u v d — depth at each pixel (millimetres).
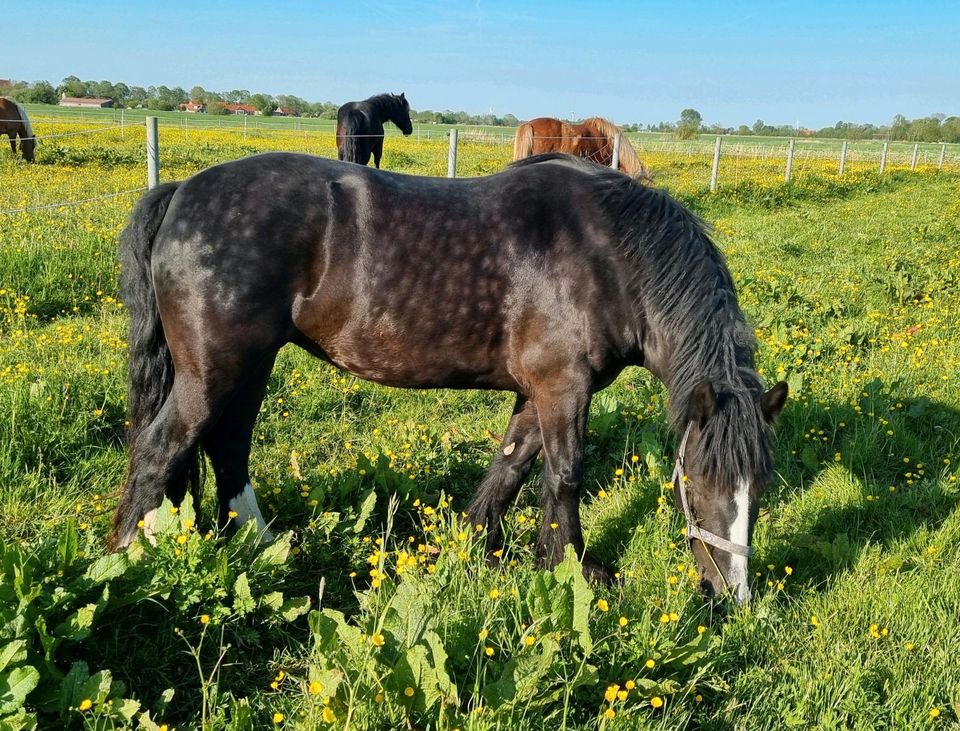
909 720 2656
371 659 2396
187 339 3080
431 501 4051
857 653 2943
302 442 4660
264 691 2717
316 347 3375
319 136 35125
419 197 3232
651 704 2643
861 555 3613
